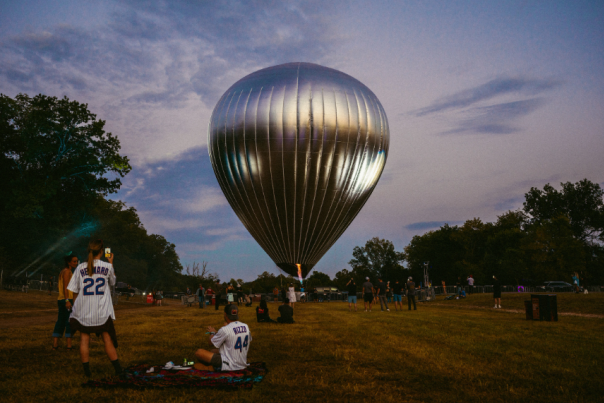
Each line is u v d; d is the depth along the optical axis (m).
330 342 10.10
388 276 105.81
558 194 93.56
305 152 32.16
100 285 6.28
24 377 6.18
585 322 15.75
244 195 33.78
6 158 39.84
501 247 84.12
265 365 6.94
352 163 33.22
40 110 39.72
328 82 33.47
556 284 61.62
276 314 24.31
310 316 19.59
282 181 32.59
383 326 14.16
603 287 63.06
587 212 88.94
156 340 10.30
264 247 35.97
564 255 69.44
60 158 40.47
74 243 47.59
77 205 43.31
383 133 34.88
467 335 11.58
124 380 5.85
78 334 11.34
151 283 99.88
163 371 6.45
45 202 40.09
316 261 35.97
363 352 8.59
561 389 5.83
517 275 72.94
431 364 7.41
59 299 8.84
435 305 31.72
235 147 32.91
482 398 5.39
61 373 6.48
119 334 11.61
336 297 59.44
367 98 34.38
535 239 72.31
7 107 39.62
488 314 20.69
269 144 32.06
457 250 93.25
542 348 9.31
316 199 33.09
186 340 10.34
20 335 11.00
